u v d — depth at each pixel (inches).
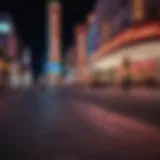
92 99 1443.2
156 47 1798.7
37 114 783.7
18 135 442.9
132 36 1929.1
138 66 1972.2
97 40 3567.9
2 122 611.8
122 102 1130.7
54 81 7810.0
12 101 1355.8
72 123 592.1
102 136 433.1
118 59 2261.3
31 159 293.9
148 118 642.2
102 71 2822.3
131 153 321.4
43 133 465.4
